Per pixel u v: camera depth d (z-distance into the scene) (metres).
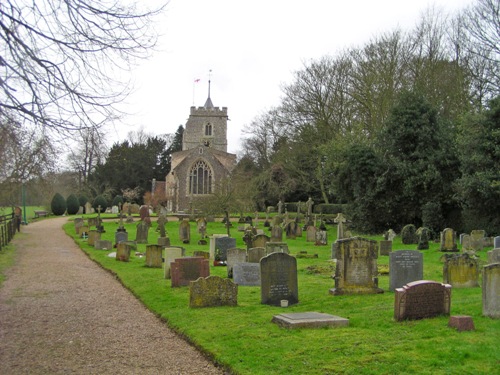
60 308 11.55
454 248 21.77
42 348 8.42
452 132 31.42
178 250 15.41
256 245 21.38
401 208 31.69
